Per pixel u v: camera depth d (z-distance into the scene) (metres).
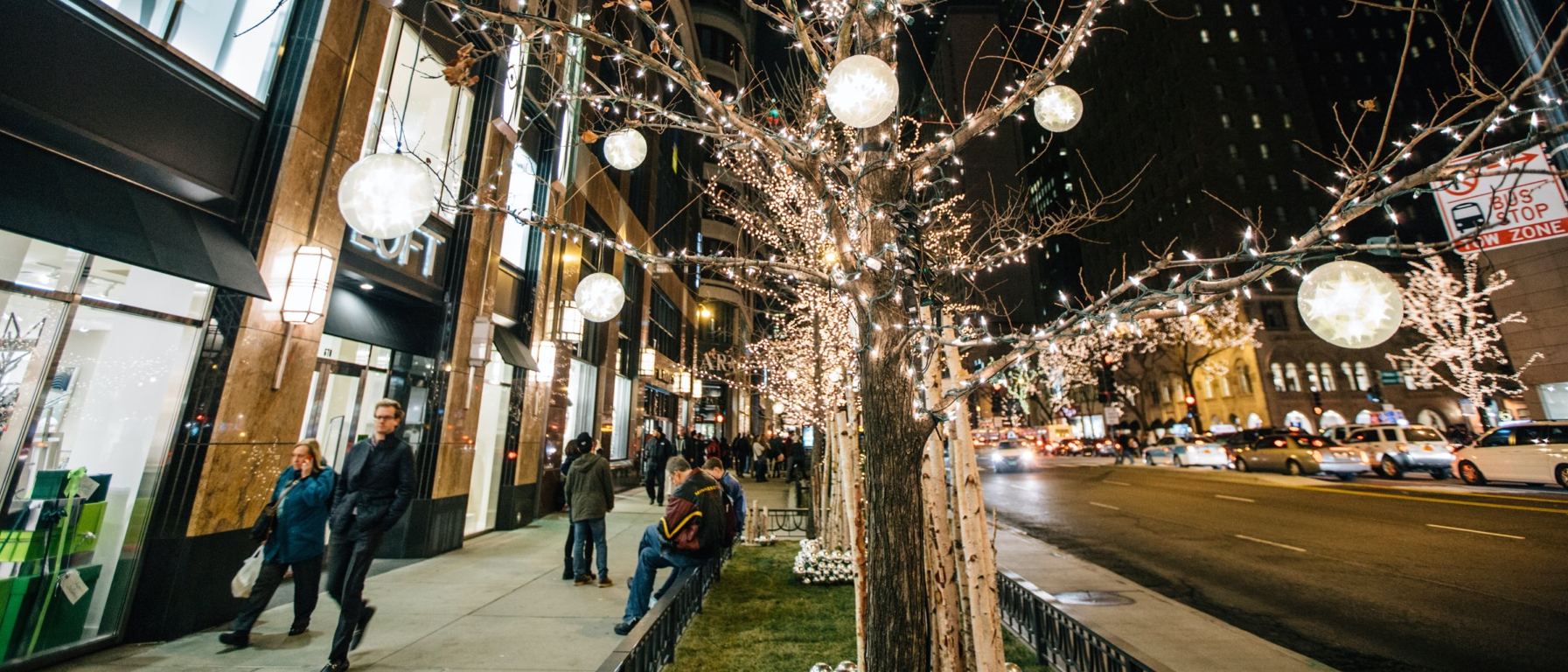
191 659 4.96
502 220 10.66
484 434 11.13
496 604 6.62
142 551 5.34
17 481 4.63
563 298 13.49
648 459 15.76
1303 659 5.46
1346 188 2.39
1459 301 29.69
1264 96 52.56
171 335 5.59
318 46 6.79
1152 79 59.03
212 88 5.92
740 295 35.84
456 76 3.40
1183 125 54.06
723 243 35.84
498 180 10.38
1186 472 26.34
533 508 12.21
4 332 4.54
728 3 39.47
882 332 3.25
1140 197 60.56
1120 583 8.17
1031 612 5.65
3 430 4.55
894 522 3.14
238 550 5.94
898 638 3.02
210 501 5.67
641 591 5.85
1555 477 15.70
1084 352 49.25
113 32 5.11
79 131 4.84
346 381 8.42
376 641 5.43
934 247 5.43
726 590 7.50
